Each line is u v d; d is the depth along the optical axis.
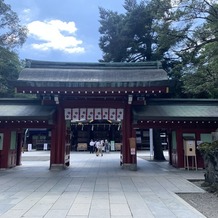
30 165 20.58
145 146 48.03
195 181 13.37
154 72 18.06
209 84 19.03
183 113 17.66
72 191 10.53
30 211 7.59
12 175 14.88
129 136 17.59
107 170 17.20
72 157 30.11
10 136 18.02
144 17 25.28
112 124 43.91
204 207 8.25
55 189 10.93
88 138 46.91
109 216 7.14
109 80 17.12
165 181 12.96
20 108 18.33
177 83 24.39
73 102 17.84
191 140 17.42
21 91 16.12
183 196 9.88
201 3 16.55
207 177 12.18
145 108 18.33
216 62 17.70
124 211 7.63
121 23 27.14
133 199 9.16
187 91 22.69
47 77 17.45
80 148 44.38
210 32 16.95
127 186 11.66
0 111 17.62
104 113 17.84
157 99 19.56
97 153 32.69
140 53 27.64
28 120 16.72
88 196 9.62
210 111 18.23
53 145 17.42
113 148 43.62
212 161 11.51
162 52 24.58
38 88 16.12
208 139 17.75
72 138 46.88
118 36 26.80
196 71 19.83
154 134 26.59
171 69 25.30
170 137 20.97
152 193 10.19
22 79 16.91
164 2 17.70
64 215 7.21
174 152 19.23
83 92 16.34
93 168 18.38
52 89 16.12
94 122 43.00
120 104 17.91
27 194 9.95
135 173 15.77
